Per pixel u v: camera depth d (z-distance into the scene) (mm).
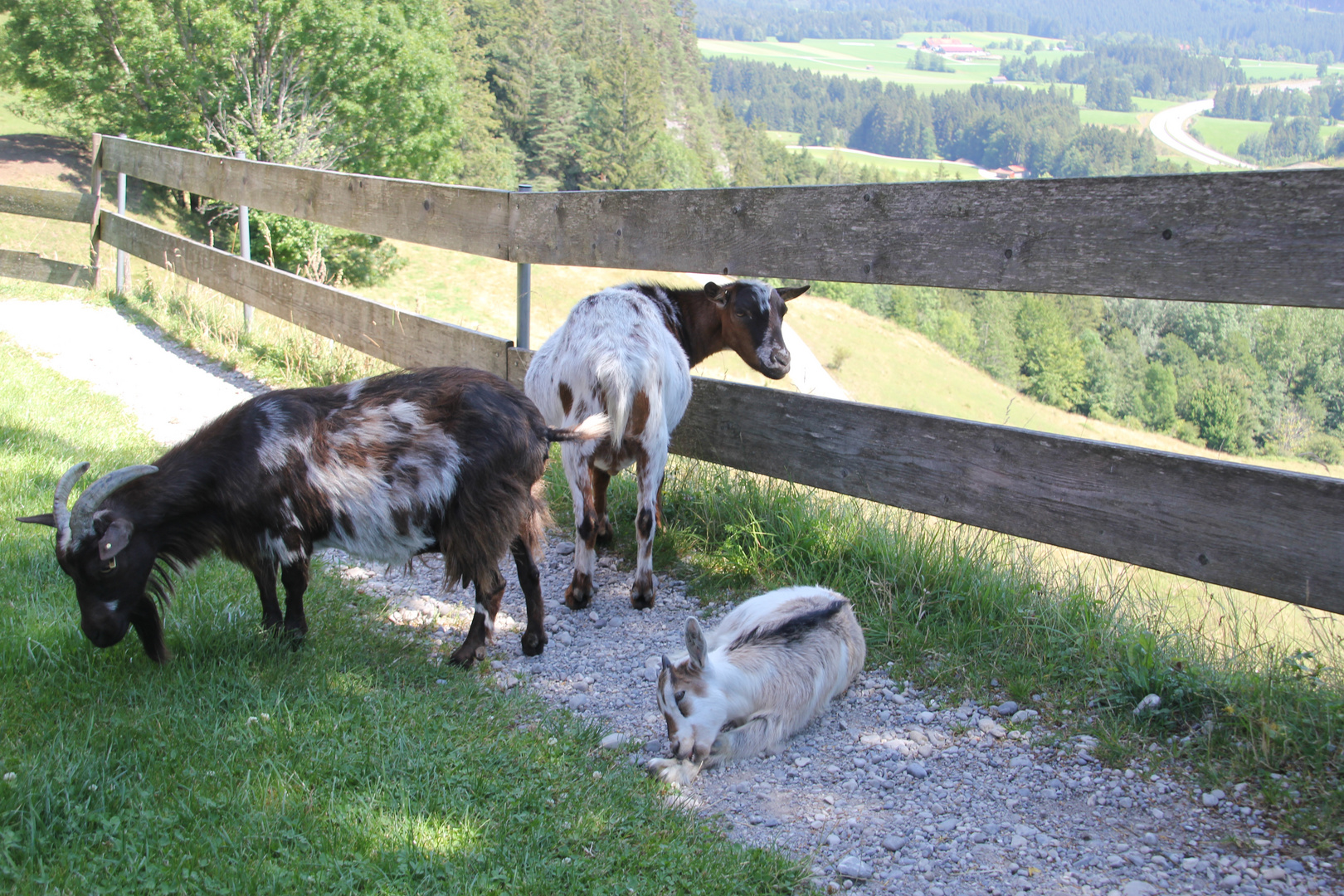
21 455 5984
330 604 4629
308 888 2541
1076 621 4270
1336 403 62156
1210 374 63938
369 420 3896
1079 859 2914
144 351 9828
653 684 4105
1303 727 3367
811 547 5148
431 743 3301
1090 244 3824
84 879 2506
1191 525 3670
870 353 53000
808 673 3691
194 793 2896
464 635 4574
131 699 3514
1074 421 52875
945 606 4512
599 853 2801
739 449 5359
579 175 81375
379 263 31328
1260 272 3412
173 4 25172
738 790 3348
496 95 77812
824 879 2828
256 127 24844
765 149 151625
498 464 3904
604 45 103062
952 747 3592
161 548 3750
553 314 32625
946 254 4289
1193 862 2861
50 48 25516
